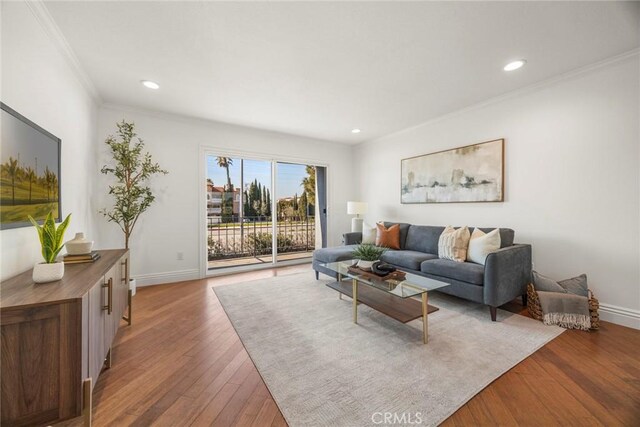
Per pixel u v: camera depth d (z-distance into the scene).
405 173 4.48
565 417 1.30
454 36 2.02
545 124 2.79
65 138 2.20
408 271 3.25
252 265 4.57
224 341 2.09
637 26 1.90
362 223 4.88
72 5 1.68
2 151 1.29
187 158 3.87
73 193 2.39
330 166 5.39
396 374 1.65
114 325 1.72
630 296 2.30
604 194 2.42
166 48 2.17
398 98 3.20
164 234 3.71
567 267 2.66
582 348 1.95
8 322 0.97
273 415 1.33
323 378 1.62
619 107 2.32
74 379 1.07
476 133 3.44
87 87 2.74
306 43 2.11
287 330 2.27
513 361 1.78
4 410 0.97
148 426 1.26
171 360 1.82
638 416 1.31
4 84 1.40
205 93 3.03
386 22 1.86
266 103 3.33
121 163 3.15
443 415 1.32
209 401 1.43
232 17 1.81
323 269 3.69
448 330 2.24
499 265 2.39
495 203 3.25
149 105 3.38
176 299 3.05
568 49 2.20
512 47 2.17
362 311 2.69
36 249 1.63
